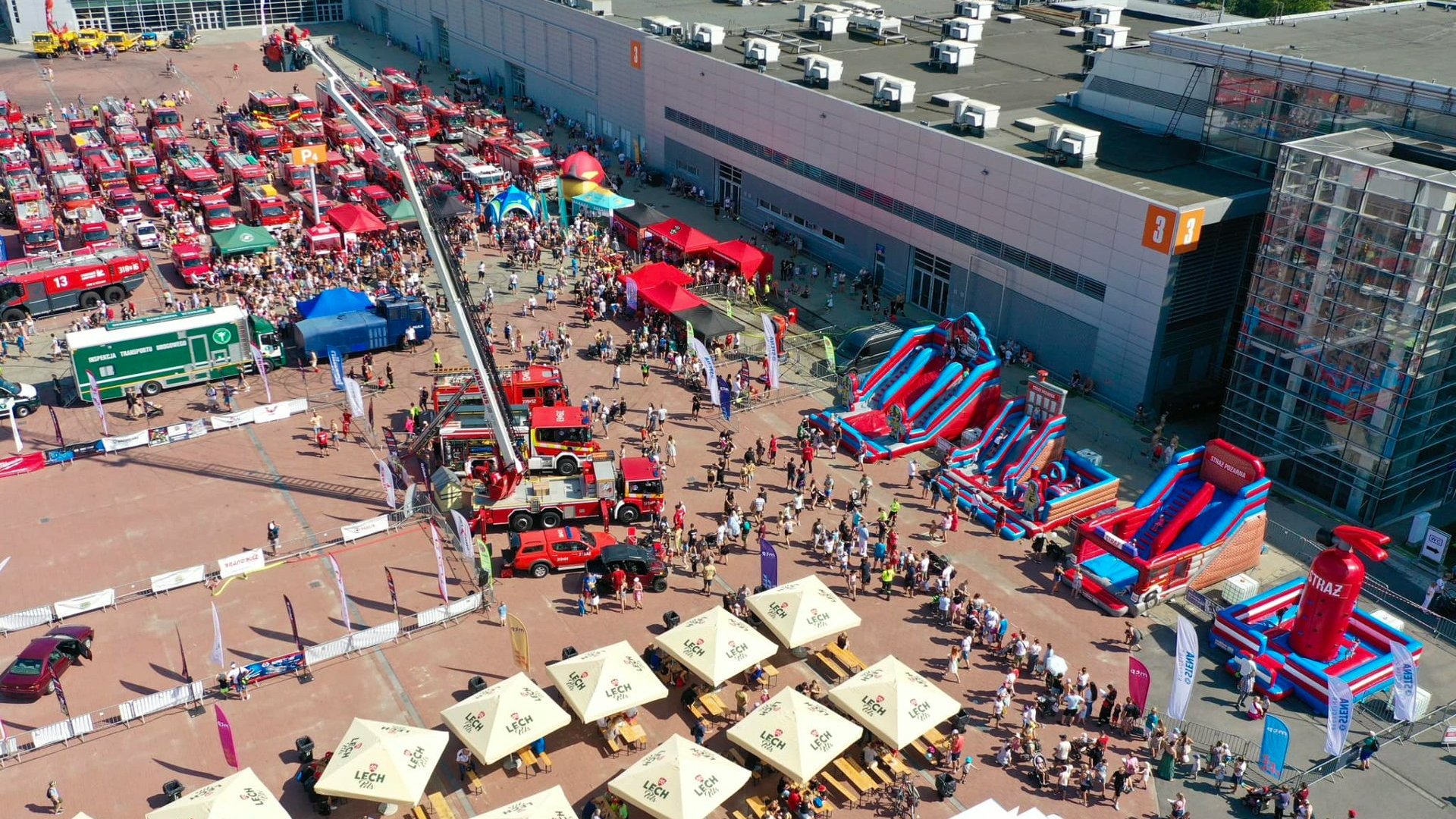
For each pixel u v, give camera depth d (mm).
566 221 91000
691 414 64438
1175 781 39812
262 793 35344
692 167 99688
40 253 83062
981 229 71438
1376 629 45469
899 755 40188
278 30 167750
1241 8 141125
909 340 65375
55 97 129875
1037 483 53375
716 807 35781
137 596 47969
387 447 60438
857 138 79250
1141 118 75438
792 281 82188
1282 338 56375
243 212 93500
